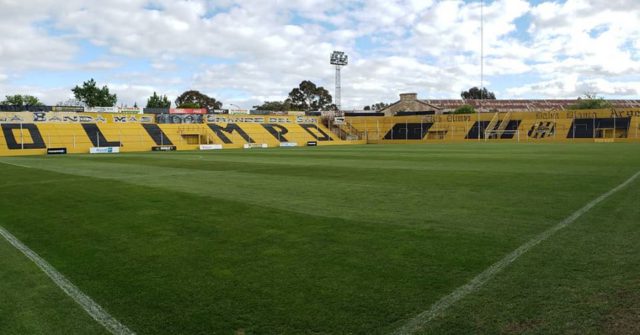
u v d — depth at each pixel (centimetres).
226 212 942
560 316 398
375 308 427
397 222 808
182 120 6850
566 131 6631
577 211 877
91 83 10269
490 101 12394
